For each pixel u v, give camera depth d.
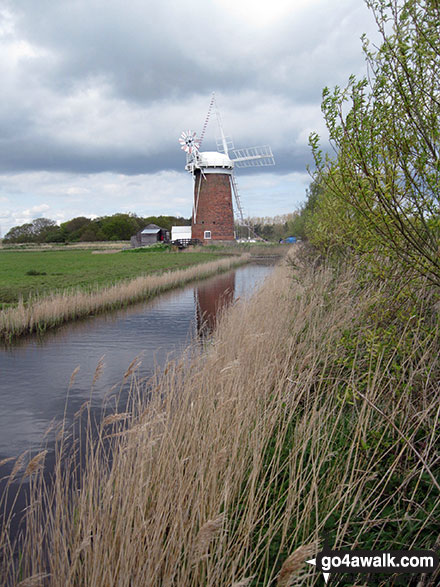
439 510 3.35
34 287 23.73
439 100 3.11
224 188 62.78
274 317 7.33
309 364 5.03
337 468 3.78
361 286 5.84
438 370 3.97
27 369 10.16
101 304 18.38
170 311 17.98
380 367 4.24
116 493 3.46
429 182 3.05
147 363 10.38
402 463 3.75
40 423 7.05
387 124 3.25
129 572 2.92
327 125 3.82
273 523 3.29
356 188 3.47
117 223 123.19
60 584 3.08
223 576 2.89
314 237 9.05
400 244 3.47
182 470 3.58
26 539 3.79
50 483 5.06
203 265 34.00
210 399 4.76
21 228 140.38
